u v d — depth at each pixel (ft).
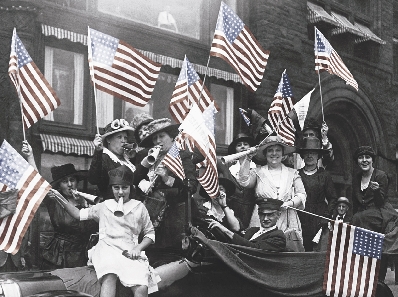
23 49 16.29
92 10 29.32
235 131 36.55
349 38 46.85
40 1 26.66
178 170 15.55
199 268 15.06
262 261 16.30
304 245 20.85
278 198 19.16
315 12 41.52
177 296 14.64
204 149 15.55
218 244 15.30
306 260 17.35
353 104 45.19
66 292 11.59
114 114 30.50
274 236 17.03
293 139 25.02
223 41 19.30
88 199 16.57
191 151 16.88
